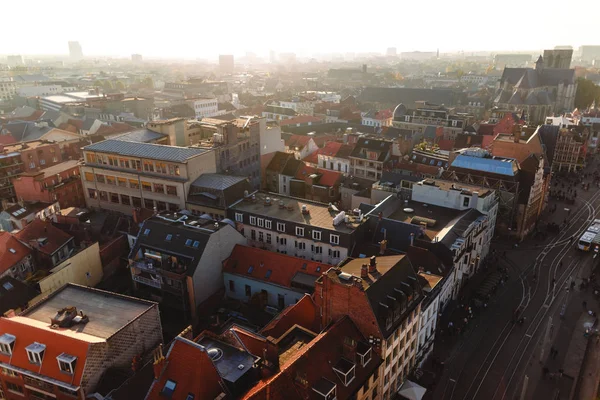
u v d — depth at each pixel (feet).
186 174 336.49
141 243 278.46
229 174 379.96
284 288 257.75
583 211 452.76
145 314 198.29
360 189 406.00
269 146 466.29
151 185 350.02
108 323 192.13
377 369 184.44
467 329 268.82
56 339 179.32
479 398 218.38
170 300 266.36
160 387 162.91
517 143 421.59
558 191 502.79
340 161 484.33
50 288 261.44
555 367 237.66
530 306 291.99
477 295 299.17
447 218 310.86
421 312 221.87
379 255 260.62
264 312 259.39
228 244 282.97
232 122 440.45
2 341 183.62
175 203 343.87
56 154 485.15
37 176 372.17
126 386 168.96
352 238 278.87
